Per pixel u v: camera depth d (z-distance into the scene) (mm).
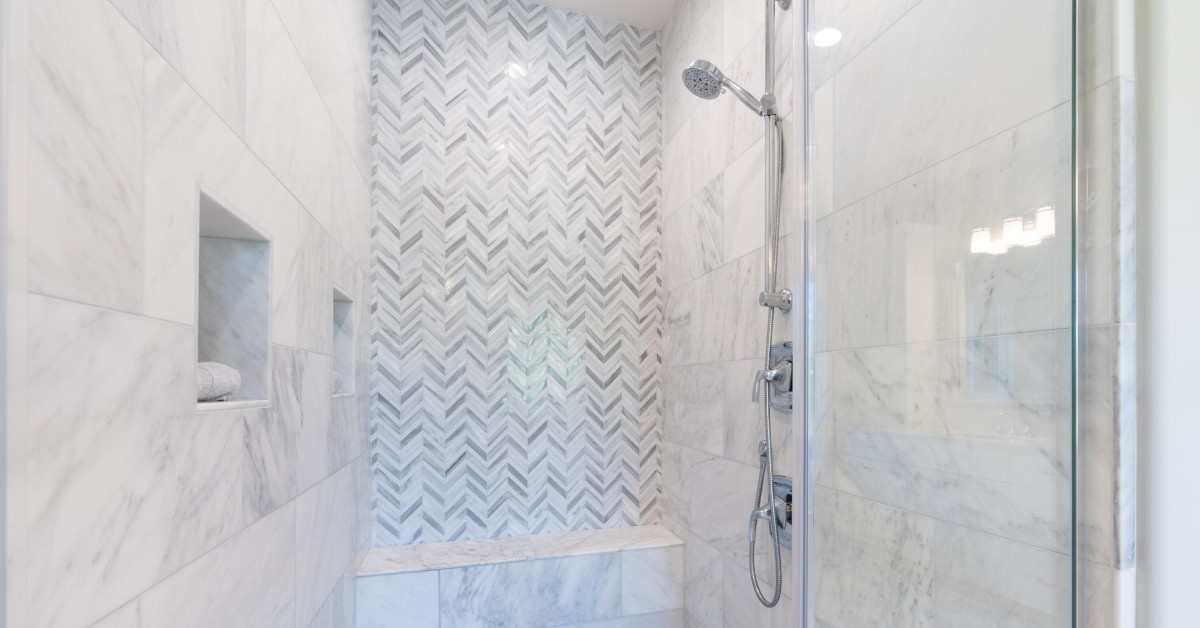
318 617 1272
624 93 2332
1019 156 746
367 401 1918
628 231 2303
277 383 1011
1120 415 646
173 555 668
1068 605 681
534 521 2139
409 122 2072
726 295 1762
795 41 1250
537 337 2174
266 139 972
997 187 775
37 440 456
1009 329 757
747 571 1602
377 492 1997
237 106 855
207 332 954
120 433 571
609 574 1953
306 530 1180
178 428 682
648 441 2291
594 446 2221
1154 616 643
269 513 969
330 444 1385
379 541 1992
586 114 2275
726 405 1749
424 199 2076
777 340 1471
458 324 2092
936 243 875
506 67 2191
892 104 967
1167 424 644
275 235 1011
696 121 2008
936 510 873
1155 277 647
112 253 561
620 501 2242
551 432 2174
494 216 2146
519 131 2191
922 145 903
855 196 1059
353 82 1686
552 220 2211
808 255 1205
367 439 1906
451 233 2098
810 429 1192
